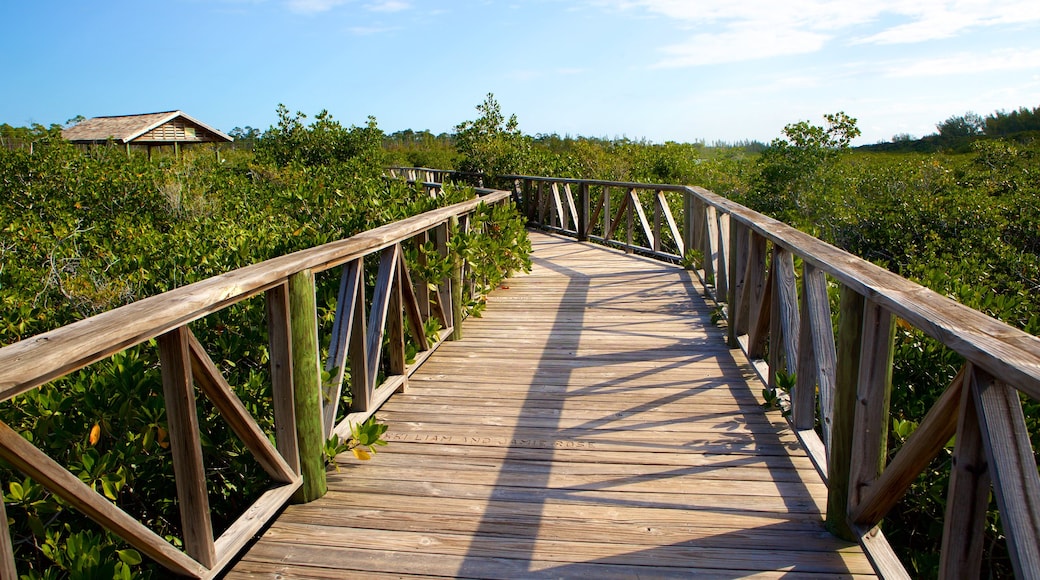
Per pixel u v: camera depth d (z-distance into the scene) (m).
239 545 1.97
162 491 2.44
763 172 10.79
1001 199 7.87
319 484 2.42
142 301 1.62
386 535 2.18
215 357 2.94
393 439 2.93
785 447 2.79
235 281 1.85
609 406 3.28
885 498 1.81
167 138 23.53
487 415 3.19
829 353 2.43
